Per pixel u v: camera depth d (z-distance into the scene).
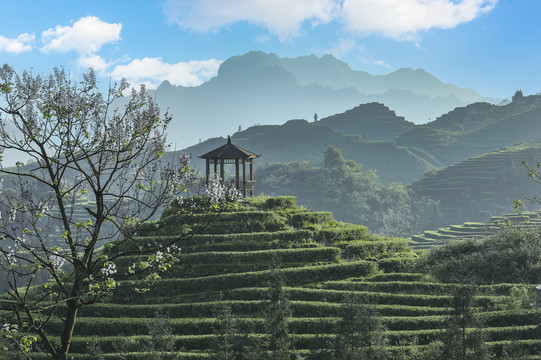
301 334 34.47
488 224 143.25
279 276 27.67
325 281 43.34
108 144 15.64
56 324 36.38
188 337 34.34
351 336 23.64
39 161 15.66
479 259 42.72
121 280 42.22
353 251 49.16
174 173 16.64
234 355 25.66
